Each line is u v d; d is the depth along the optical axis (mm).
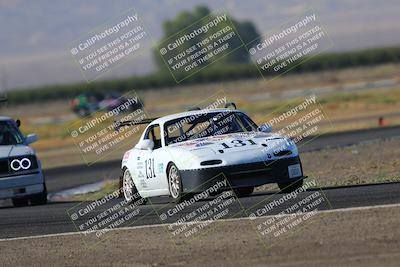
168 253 42906
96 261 42938
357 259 38125
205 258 41125
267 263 39219
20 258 45344
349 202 50219
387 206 47031
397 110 181375
